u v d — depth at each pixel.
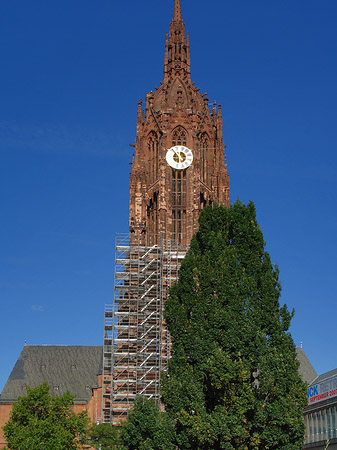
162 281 121.69
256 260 71.38
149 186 133.38
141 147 134.75
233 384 64.56
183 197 131.00
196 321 68.94
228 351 66.75
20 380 143.75
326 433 106.88
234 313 68.06
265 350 66.25
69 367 147.88
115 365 119.12
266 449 65.38
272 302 69.31
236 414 64.50
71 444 98.81
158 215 129.38
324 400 107.75
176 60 140.88
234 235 73.12
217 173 135.75
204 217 75.00
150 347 118.56
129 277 120.50
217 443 65.50
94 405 131.00
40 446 94.75
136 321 118.56
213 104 140.75
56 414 99.38
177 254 120.75
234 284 69.44
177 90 136.88
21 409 98.50
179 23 144.00
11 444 96.12
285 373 66.06
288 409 64.50
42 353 149.75
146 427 71.00
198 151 132.50
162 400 68.81
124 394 114.81
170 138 132.88
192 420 64.50
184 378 67.00
